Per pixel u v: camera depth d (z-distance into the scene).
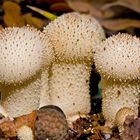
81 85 0.44
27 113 0.42
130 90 0.42
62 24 0.42
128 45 0.41
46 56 0.41
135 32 0.66
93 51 0.43
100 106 0.47
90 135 0.44
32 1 0.65
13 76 0.40
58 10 0.67
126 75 0.41
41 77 0.42
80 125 0.44
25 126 0.40
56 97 0.44
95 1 0.69
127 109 0.42
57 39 0.42
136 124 0.41
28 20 0.61
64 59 0.43
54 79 0.43
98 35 0.43
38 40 0.40
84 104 0.44
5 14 0.61
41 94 0.43
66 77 0.43
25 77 0.40
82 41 0.42
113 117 0.43
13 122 0.41
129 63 0.41
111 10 0.68
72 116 0.44
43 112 0.40
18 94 0.41
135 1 0.68
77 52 0.42
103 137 0.43
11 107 0.41
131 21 0.67
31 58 0.40
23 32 0.40
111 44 0.41
